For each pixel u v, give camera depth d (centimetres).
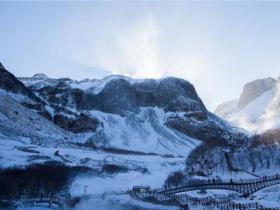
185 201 13825
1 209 13688
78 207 14525
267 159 18812
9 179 16475
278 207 11762
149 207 13750
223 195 14475
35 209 13912
